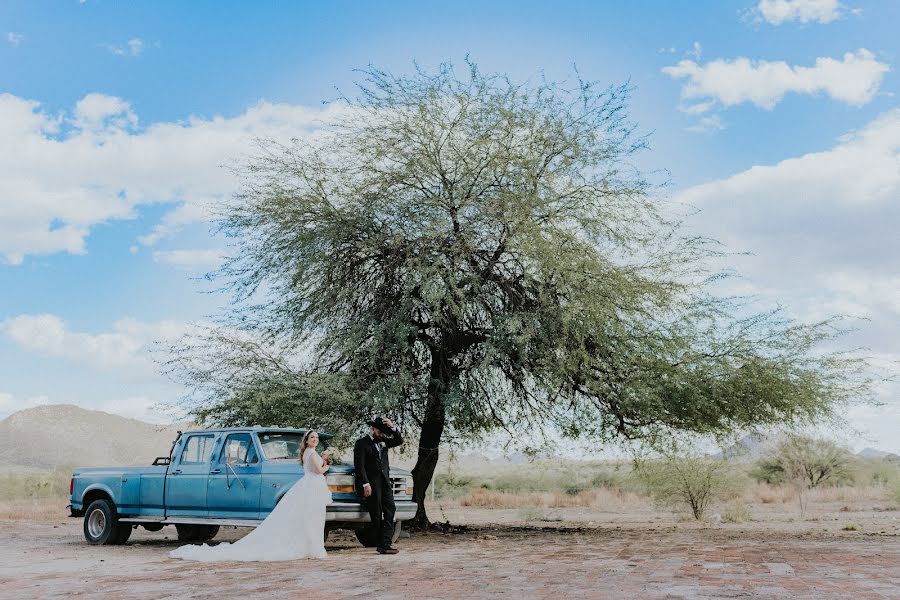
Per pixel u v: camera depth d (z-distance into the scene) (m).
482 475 50.56
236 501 12.95
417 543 14.49
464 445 19.11
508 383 17.97
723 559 10.30
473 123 16.61
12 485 40.41
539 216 16.34
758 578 8.19
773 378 15.91
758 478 40.00
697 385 16.11
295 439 13.72
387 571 9.34
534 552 11.86
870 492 36.75
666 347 16.03
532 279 16.25
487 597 7.03
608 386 16.48
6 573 9.72
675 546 12.70
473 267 16.56
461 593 7.31
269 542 11.52
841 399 16.56
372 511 12.27
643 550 11.89
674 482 25.78
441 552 12.25
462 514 29.59
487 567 9.59
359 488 12.38
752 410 16.48
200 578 8.96
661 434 17.86
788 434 18.50
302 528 11.50
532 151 16.56
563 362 16.11
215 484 13.29
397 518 12.81
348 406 16.11
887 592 7.14
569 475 45.66
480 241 16.61
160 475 14.12
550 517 26.31
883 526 20.62
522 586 7.74
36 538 16.80
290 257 16.92
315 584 8.22
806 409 16.19
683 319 16.33
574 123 16.58
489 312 16.58
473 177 16.58
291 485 12.26
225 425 16.30
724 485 25.33
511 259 16.59
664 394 16.16
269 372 16.39
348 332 16.67
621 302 16.11
